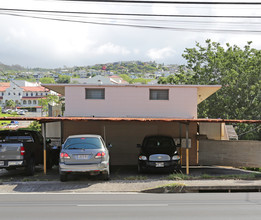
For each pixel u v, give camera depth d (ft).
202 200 28.60
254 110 116.67
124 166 57.82
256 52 125.70
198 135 59.57
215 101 119.75
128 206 25.70
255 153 51.42
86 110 59.21
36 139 47.98
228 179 38.91
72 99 59.31
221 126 70.18
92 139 38.09
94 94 59.72
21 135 45.65
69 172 36.60
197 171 48.91
